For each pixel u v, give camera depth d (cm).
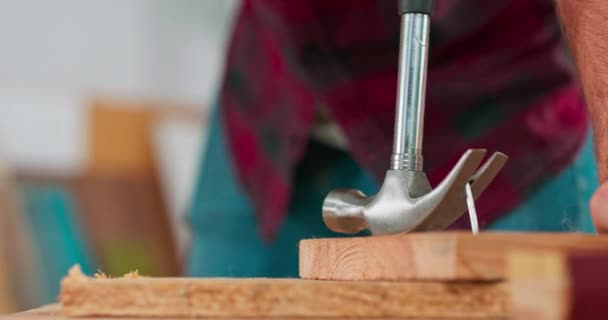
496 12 140
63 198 305
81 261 305
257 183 162
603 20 104
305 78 147
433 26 140
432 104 145
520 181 142
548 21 141
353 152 145
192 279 75
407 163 82
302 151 152
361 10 143
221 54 356
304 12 145
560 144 142
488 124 144
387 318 71
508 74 143
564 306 46
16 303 280
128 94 326
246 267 166
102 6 317
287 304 71
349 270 79
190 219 174
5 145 292
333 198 89
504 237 65
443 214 79
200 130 348
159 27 334
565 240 63
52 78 306
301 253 91
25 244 288
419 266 70
